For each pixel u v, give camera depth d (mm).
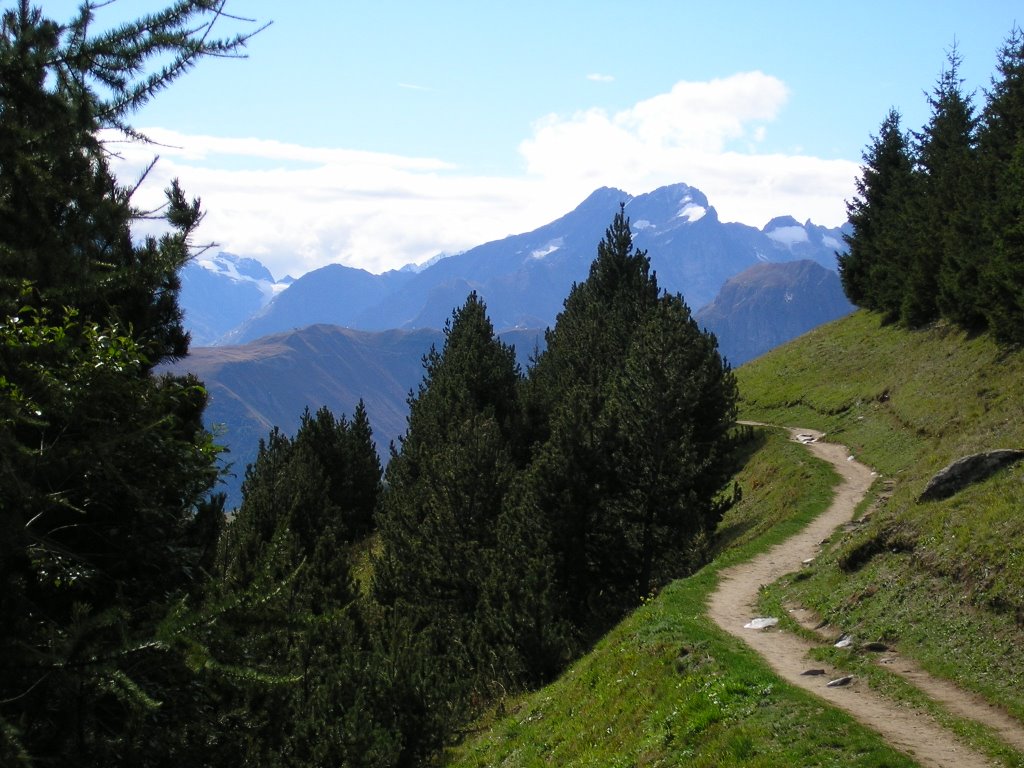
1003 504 22016
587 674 24344
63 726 8492
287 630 10664
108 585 10930
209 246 10539
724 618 25172
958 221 56312
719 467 38688
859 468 44312
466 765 22953
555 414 51375
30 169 8500
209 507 13039
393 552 39969
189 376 13523
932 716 15977
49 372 9531
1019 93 59938
